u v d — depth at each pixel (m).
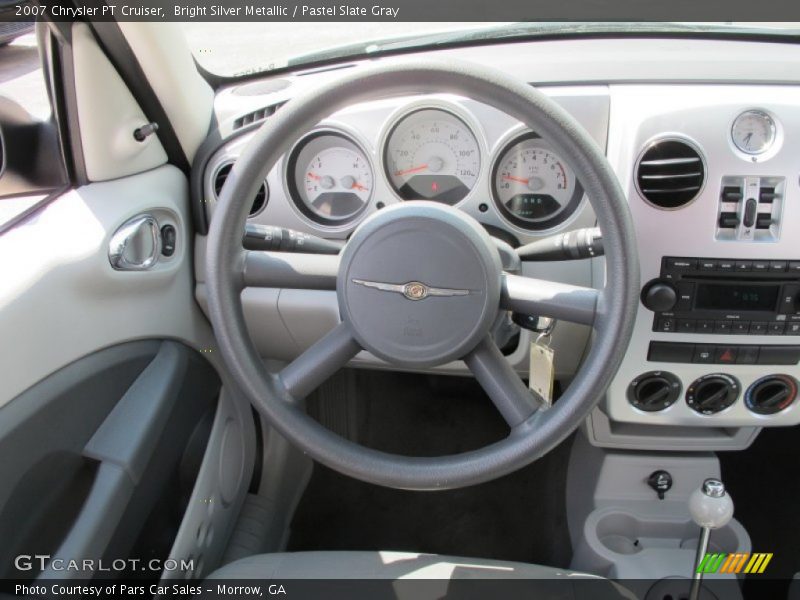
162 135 1.33
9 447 0.90
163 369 1.25
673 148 1.19
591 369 0.91
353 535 1.73
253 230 1.03
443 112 1.30
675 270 1.23
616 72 1.31
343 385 1.91
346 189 1.40
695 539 1.53
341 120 1.32
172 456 1.23
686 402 1.34
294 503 1.80
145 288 1.23
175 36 1.26
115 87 1.19
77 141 1.17
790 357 1.26
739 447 1.52
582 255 1.03
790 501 1.65
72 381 1.04
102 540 1.02
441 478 0.96
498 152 1.29
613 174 0.87
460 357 0.98
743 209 1.19
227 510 1.48
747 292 1.23
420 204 0.94
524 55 1.41
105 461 1.07
